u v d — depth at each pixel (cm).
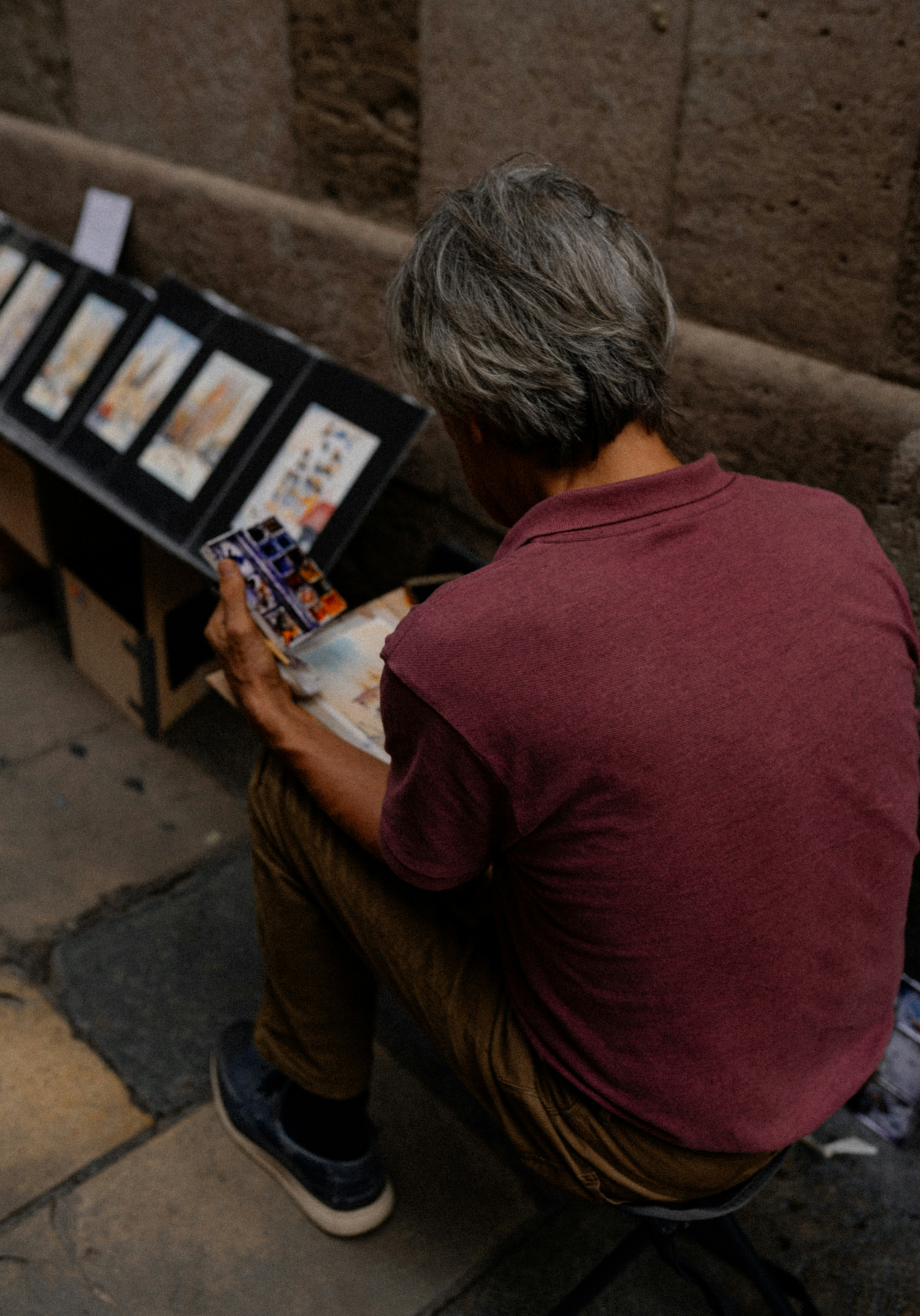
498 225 96
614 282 94
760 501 97
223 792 230
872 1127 174
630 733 84
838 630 91
